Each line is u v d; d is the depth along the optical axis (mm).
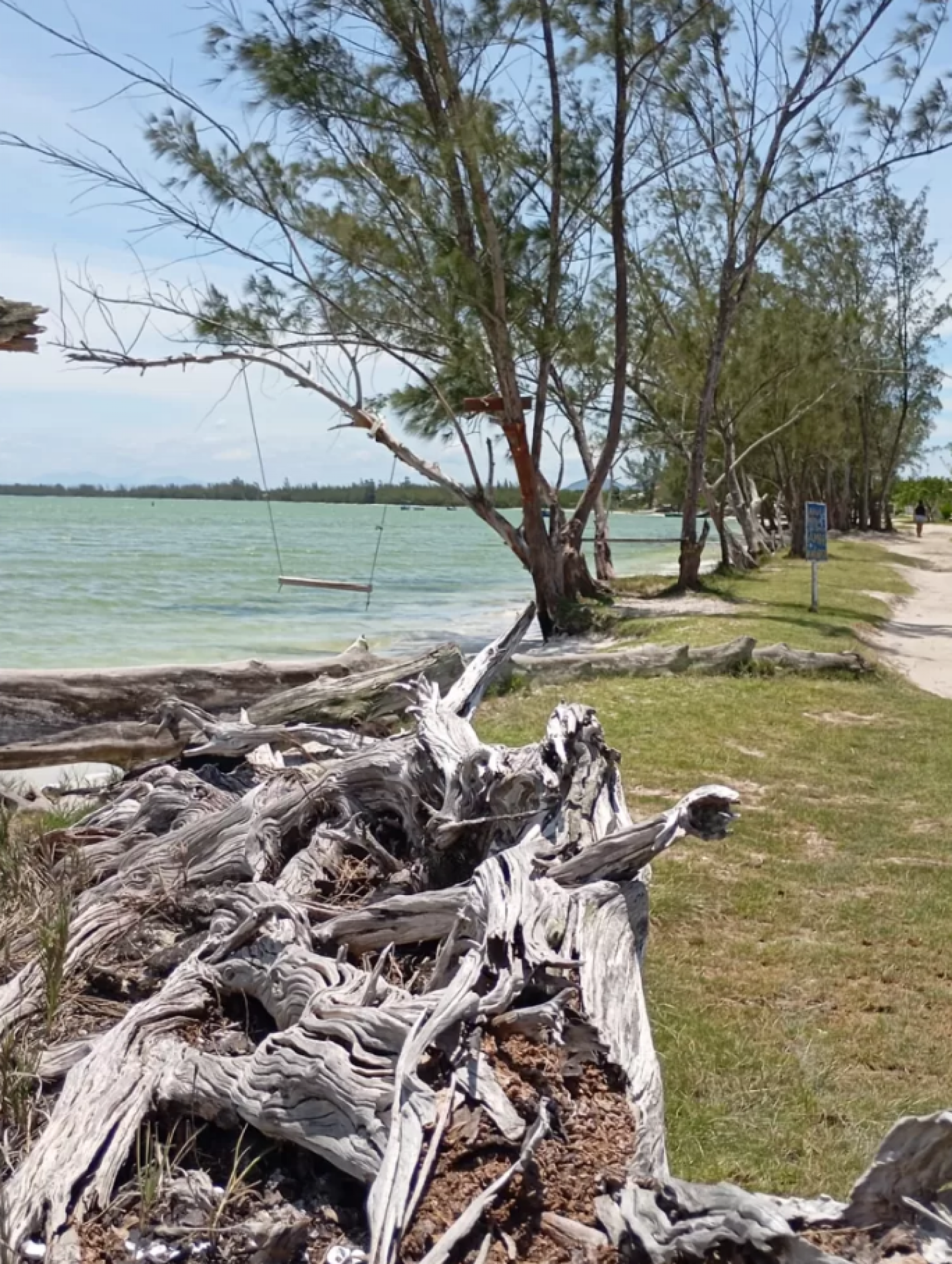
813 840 8117
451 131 17094
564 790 4902
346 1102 3096
